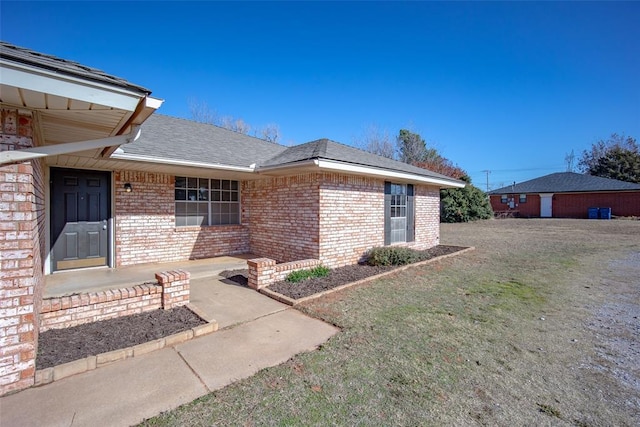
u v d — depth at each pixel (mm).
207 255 8578
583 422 2305
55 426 2158
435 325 4145
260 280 5668
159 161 6117
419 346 3520
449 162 34438
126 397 2504
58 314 3600
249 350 3369
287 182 7914
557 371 3049
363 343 3570
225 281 6293
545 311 4781
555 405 2502
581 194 28688
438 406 2453
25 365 2584
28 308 2598
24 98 2324
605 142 41781
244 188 9391
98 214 6980
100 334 3494
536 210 31141
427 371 2986
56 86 2225
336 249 7469
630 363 3229
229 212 9211
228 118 30578
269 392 2605
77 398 2480
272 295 5242
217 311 4555
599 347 3588
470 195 25891
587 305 5090
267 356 3240
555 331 4031
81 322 3740
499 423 2268
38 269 3574
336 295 5406
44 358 2930
